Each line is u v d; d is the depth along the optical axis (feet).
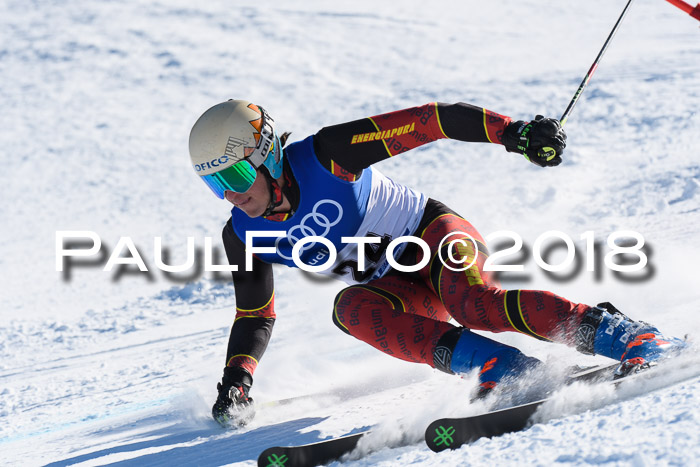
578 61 209.46
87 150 176.55
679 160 99.81
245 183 19.49
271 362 34.86
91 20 298.56
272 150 19.74
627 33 251.19
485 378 16.96
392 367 28.81
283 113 194.70
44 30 289.53
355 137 19.93
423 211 22.80
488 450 13.07
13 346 61.36
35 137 188.34
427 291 22.95
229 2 326.44
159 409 28.71
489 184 109.19
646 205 75.25
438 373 25.50
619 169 102.58
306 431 19.25
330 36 272.72
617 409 13.48
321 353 36.29
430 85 203.31
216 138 19.15
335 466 14.74
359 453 15.05
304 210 20.85
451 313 20.43
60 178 159.02
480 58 235.40
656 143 115.24
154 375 40.22
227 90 219.61
